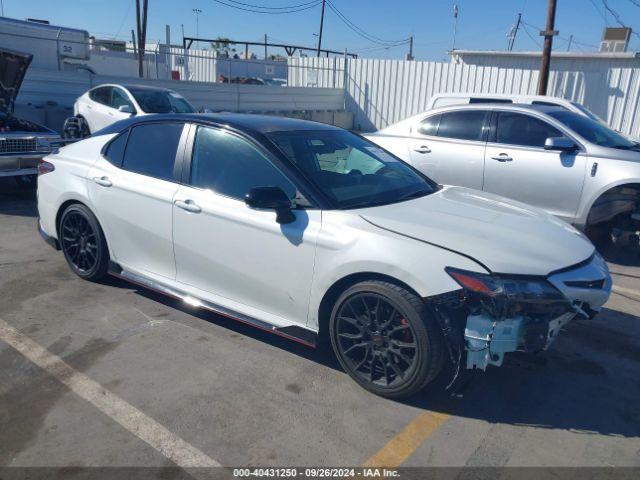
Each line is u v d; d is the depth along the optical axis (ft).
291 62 77.41
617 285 17.63
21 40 52.75
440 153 23.21
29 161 25.12
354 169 12.68
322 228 10.69
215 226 12.10
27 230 21.07
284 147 12.00
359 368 10.75
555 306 9.60
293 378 11.14
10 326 12.91
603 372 11.96
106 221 14.44
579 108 30.04
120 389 10.51
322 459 8.80
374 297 10.17
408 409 10.24
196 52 102.32
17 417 9.56
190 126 13.14
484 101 33.30
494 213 11.75
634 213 19.36
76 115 42.11
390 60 68.85
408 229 10.25
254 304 12.02
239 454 8.85
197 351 12.07
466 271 9.43
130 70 89.45
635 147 21.71
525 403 10.61
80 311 13.84
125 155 14.35
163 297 14.92
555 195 20.67
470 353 9.57
